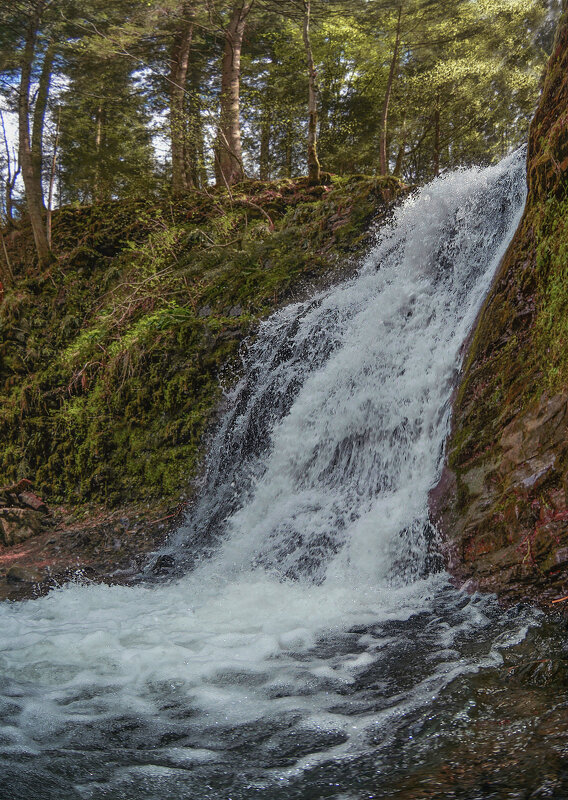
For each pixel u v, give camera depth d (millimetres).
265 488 6844
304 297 8633
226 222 11023
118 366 9414
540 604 3557
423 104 19953
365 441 5973
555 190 4289
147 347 9203
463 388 4785
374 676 3086
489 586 3883
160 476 8258
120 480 8617
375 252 8195
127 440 8852
